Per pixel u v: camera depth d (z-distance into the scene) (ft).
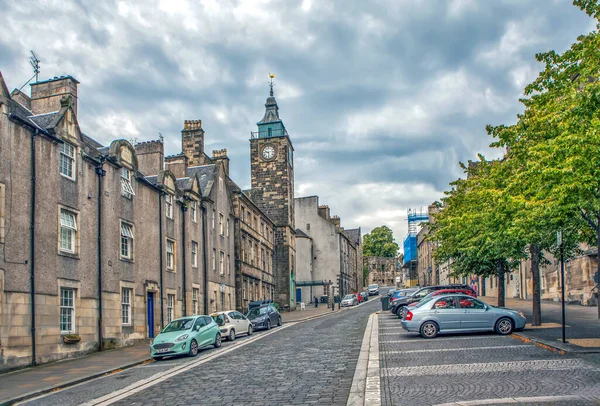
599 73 45.06
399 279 436.35
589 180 46.37
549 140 50.60
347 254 318.04
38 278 64.44
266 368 51.75
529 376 39.81
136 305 88.69
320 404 35.01
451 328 69.46
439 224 123.24
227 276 139.54
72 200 72.64
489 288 194.18
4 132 60.23
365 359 53.31
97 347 76.07
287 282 204.03
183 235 110.22
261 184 212.84
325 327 102.58
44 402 41.86
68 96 73.61
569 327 69.56
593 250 101.81
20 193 62.34
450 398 34.12
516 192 61.05
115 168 84.79
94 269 76.89
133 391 44.19
